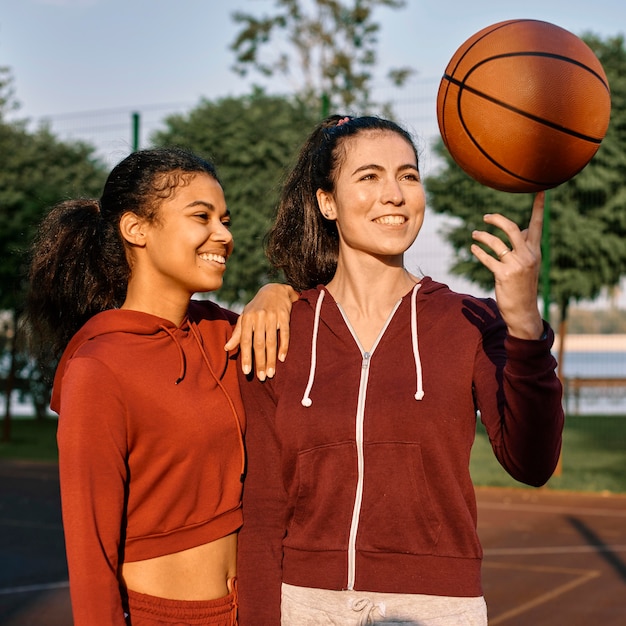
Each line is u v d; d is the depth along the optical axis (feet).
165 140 43.80
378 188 8.21
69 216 8.88
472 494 7.83
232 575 8.33
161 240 8.08
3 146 47.75
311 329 8.52
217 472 8.05
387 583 7.64
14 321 48.19
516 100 7.73
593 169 44.88
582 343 236.43
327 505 7.88
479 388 7.64
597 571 21.71
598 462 42.32
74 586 7.00
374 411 7.80
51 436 57.16
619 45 46.68
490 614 18.20
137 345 7.83
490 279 44.24
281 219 9.72
